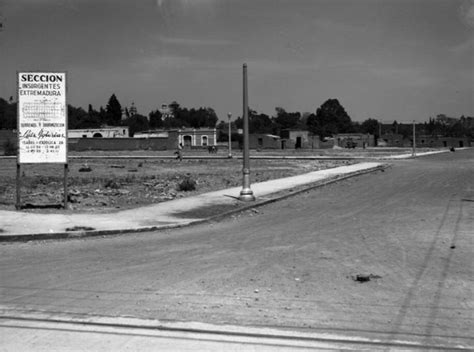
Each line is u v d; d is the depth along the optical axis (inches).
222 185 1062.4
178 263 391.9
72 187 1034.7
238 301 297.9
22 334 250.2
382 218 614.2
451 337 245.8
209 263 390.6
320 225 569.9
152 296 308.7
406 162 2151.8
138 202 775.7
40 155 660.1
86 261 402.9
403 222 580.1
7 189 979.3
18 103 652.7
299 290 319.3
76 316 275.4
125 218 598.5
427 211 669.9
